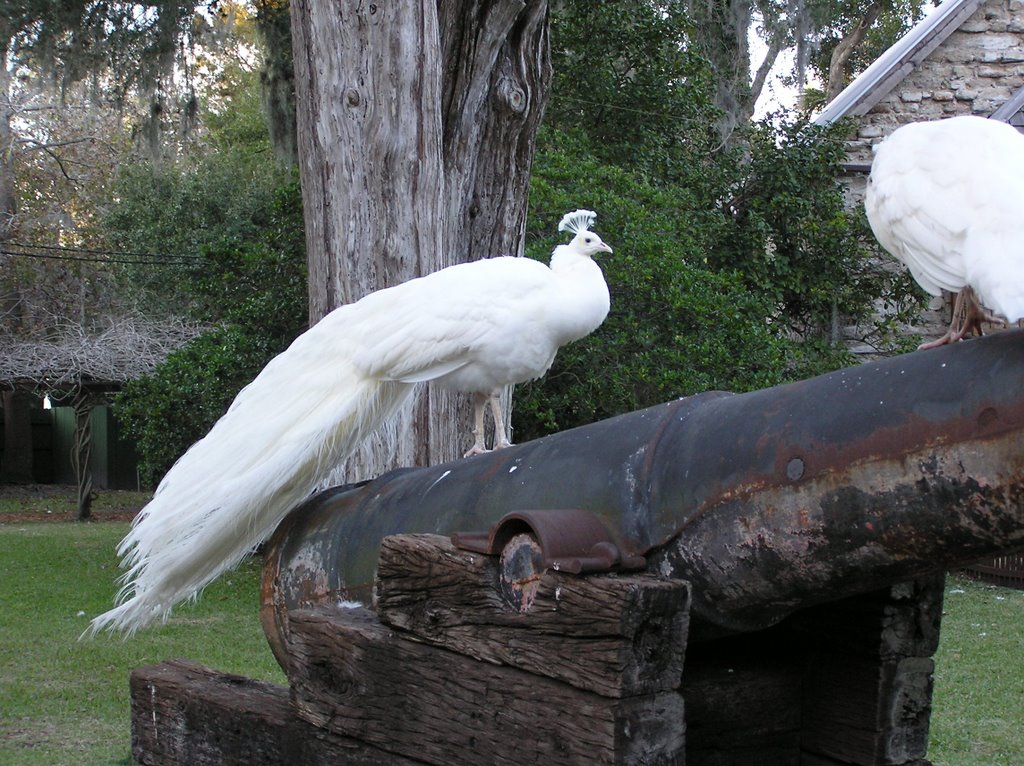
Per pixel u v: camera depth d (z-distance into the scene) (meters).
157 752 3.85
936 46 13.77
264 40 13.34
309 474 3.87
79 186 25.28
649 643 2.39
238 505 3.54
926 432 2.12
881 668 2.88
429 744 2.81
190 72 12.14
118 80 11.90
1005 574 10.97
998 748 5.66
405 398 4.39
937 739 5.80
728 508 2.46
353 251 6.33
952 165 2.18
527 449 3.07
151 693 3.89
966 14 13.65
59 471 25.11
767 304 12.29
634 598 2.34
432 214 6.47
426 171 6.42
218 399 11.92
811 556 2.36
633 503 2.62
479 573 2.70
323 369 4.05
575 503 2.74
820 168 14.01
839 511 2.27
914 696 2.93
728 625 2.64
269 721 3.38
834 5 19.84
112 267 23.03
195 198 20.84
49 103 24.83
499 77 7.14
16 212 24.14
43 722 6.11
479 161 7.25
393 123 6.30
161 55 11.50
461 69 6.95
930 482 2.12
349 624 3.10
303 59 6.42
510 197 7.40
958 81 13.85
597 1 14.48
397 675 2.92
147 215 21.33
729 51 18.34
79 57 11.10
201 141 24.69
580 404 9.70
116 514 19.08
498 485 2.99
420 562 2.86
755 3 18.00
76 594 10.48
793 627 3.07
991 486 2.02
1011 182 2.06
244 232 20.28
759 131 14.59
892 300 13.72
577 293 4.69
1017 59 13.70
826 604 2.97
